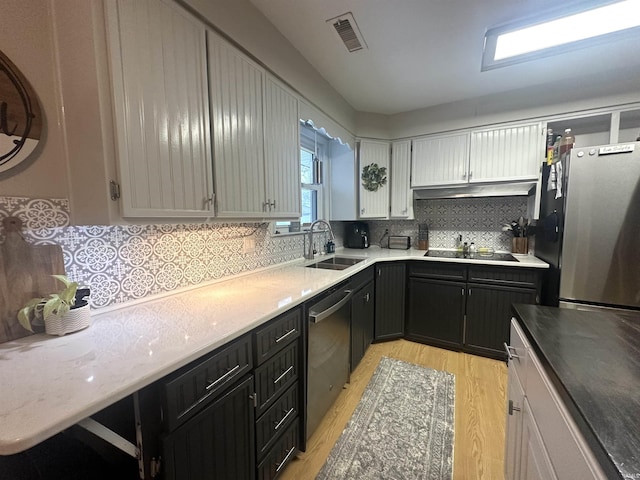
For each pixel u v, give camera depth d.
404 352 2.68
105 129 0.92
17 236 0.94
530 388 0.92
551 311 1.18
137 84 0.98
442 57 2.05
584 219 1.88
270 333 1.21
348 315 2.07
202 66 1.23
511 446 1.14
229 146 1.38
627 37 1.79
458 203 3.22
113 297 1.20
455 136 2.84
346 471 1.41
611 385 0.67
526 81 2.42
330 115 2.47
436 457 1.49
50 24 0.98
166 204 1.09
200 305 1.28
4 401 0.62
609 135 2.34
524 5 1.54
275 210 1.75
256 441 1.16
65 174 1.04
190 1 1.15
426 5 1.54
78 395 0.64
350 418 1.79
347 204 3.13
